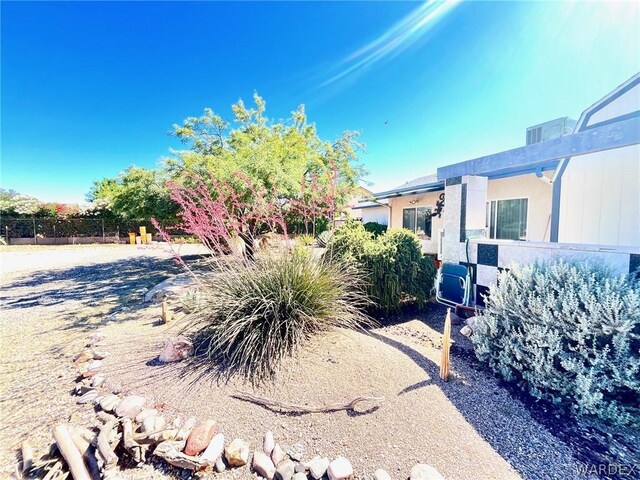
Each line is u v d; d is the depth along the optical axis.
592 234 4.19
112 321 4.08
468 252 3.99
